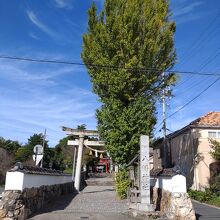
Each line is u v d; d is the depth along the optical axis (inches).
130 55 850.1
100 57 860.0
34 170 577.3
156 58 892.0
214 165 1147.9
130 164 766.5
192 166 1213.7
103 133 853.8
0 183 1370.6
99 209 649.6
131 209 609.0
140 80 860.0
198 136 1202.6
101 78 864.9
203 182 1159.0
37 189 590.9
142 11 878.4
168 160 1471.5
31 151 1860.2
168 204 566.6
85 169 1859.0
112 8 863.1
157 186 684.1
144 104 847.1
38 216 518.3
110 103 856.3
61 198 855.7
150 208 577.0
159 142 1544.0
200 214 671.8
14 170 488.4
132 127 824.3
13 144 2021.4
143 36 867.4
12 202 469.1
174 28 915.4
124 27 839.7
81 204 735.1
